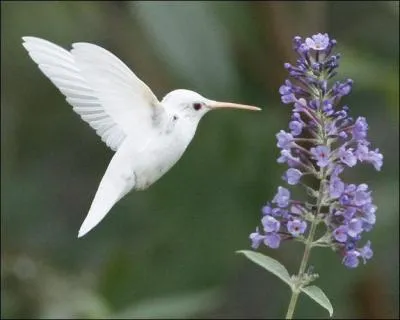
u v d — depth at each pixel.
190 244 11.54
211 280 11.48
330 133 6.85
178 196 11.69
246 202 11.53
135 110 7.13
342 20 11.59
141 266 11.45
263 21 11.08
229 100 10.56
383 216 11.09
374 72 10.90
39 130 13.24
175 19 10.44
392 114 11.27
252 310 12.27
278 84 11.34
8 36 12.59
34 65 12.96
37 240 12.96
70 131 13.33
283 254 11.40
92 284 11.59
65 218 13.16
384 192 11.26
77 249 12.78
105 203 7.06
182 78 10.80
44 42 7.27
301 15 11.37
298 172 6.92
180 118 7.21
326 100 6.86
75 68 7.25
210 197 11.61
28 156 13.27
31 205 13.10
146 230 11.88
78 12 12.25
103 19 12.21
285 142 6.93
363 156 6.83
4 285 11.91
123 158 7.14
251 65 11.40
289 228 6.91
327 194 6.90
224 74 10.49
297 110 6.89
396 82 10.91
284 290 12.27
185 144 7.23
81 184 13.32
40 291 11.64
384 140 11.75
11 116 13.09
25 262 12.09
